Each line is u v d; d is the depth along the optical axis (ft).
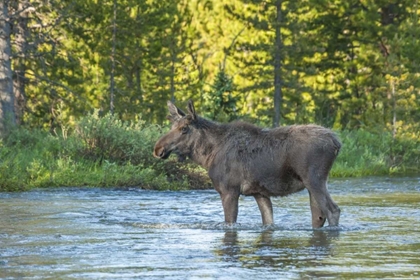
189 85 418.92
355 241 114.32
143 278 87.86
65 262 97.50
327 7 440.45
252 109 450.30
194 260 98.53
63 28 367.04
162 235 120.67
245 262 97.14
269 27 412.16
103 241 114.42
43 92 365.81
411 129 348.59
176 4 411.54
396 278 87.56
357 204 173.58
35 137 274.57
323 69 454.81
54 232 124.26
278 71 404.36
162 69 408.46
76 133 243.60
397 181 258.57
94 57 385.70
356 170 295.69
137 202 175.11
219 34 462.19
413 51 380.17
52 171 220.02
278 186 128.98
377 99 374.84
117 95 395.55
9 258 100.42
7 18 301.22
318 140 126.00
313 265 95.04
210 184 223.92
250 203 172.96
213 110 313.53
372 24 427.33
